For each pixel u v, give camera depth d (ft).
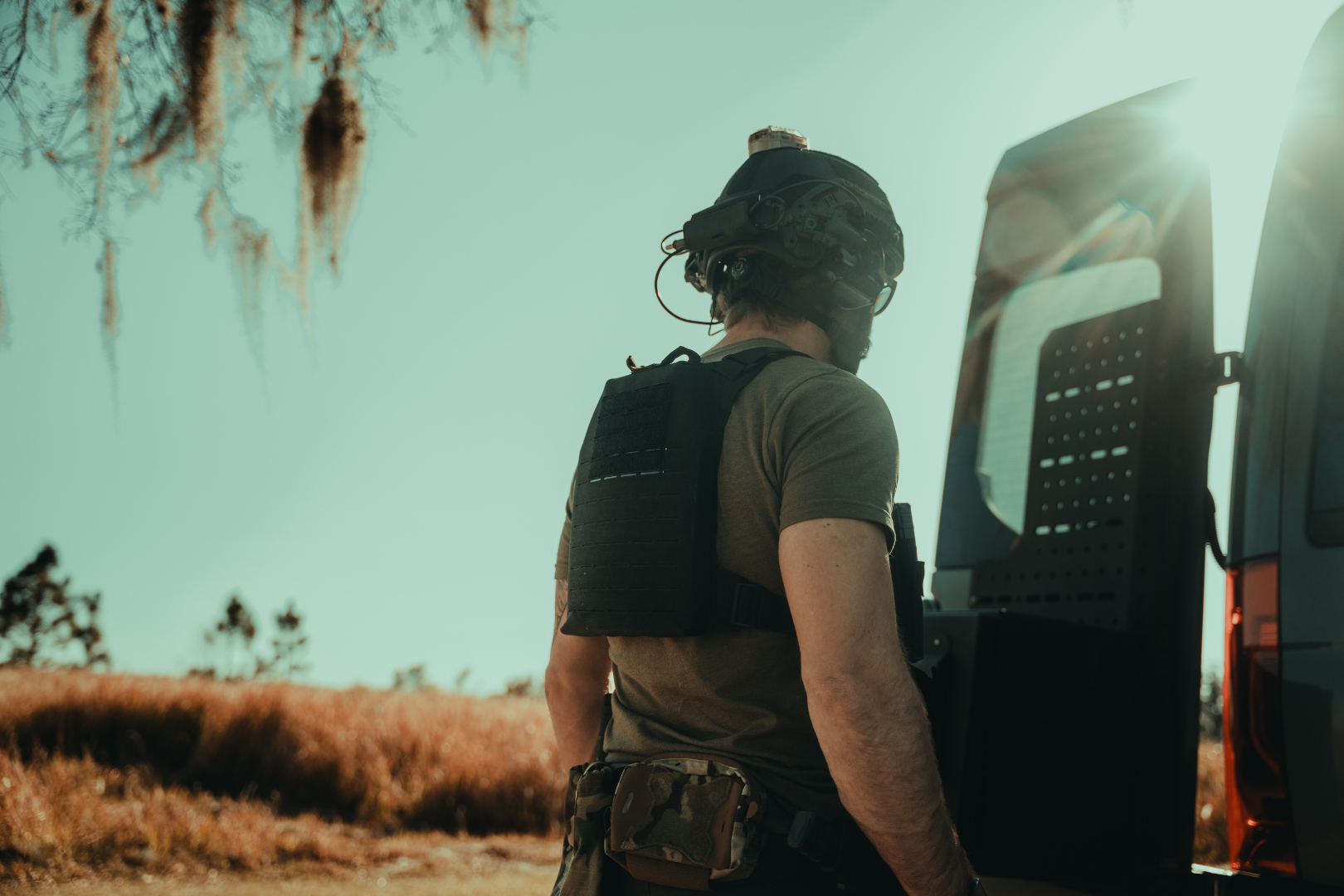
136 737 25.50
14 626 104.17
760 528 3.46
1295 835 4.35
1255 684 4.62
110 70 8.43
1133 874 5.09
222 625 100.78
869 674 3.06
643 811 3.39
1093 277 6.14
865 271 4.02
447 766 26.40
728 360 3.72
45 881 15.96
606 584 3.66
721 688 3.47
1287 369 4.86
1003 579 6.21
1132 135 6.07
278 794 23.85
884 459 3.36
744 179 4.12
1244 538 4.86
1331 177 4.89
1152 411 5.54
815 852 3.23
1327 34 5.06
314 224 8.84
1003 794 4.90
